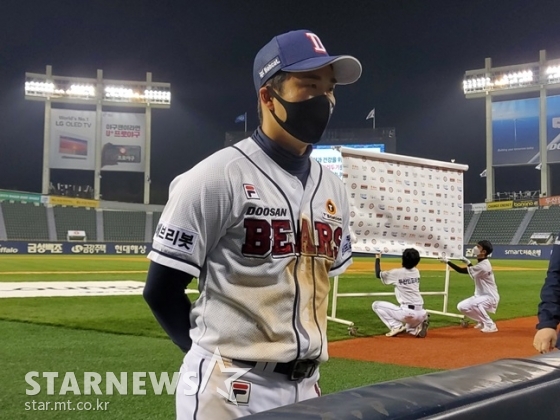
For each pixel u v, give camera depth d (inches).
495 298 342.0
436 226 341.4
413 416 46.2
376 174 328.2
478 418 49.2
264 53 81.0
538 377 58.7
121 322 347.6
